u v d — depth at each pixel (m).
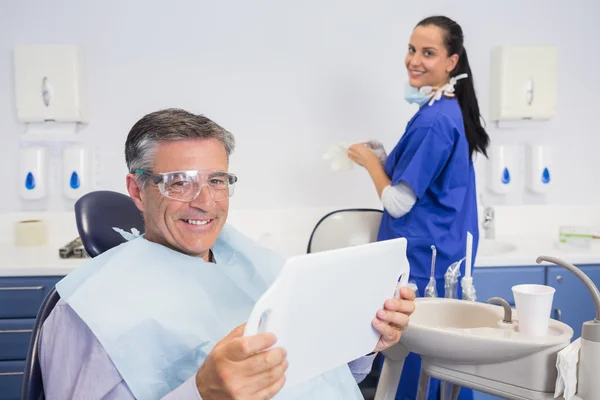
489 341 1.40
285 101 2.97
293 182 3.01
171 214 1.21
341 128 3.01
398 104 3.02
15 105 2.86
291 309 0.91
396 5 2.97
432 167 2.21
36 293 2.44
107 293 1.10
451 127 2.21
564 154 3.13
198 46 2.91
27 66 2.75
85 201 1.72
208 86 2.94
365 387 2.57
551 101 2.97
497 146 3.03
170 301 1.13
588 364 1.34
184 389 0.93
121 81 2.90
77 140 2.90
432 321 1.74
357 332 1.08
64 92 2.76
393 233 2.36
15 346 2.45
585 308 2.62
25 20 2.84
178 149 1.20
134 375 1.06
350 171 3.02
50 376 1.11
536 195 3.13
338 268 0.95
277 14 2.93
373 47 2.98
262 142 2.98
